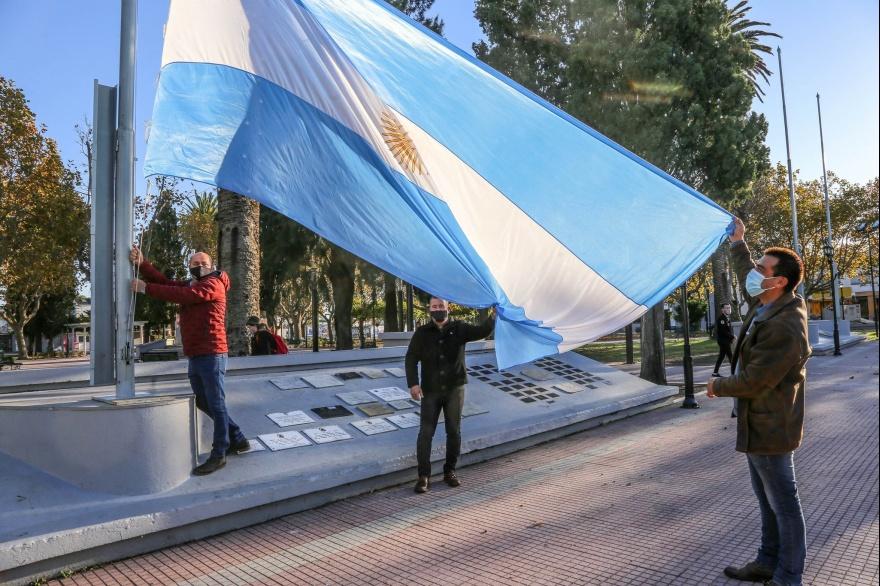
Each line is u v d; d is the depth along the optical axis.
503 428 7.98
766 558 3.86
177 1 5.27
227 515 5.16
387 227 5.72
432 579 4.10
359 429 7.13
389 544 4.79
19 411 5.43
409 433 7.31
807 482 6.15
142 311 44.41
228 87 5.45
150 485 5.05
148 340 49.94
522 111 5.49
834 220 41.47
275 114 5.47
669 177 5.72
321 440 6.64
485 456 7.64
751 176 18.48
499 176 5.82
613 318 6.66
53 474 5.15
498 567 4.27
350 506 5.83
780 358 3.41
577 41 18.75
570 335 6.54
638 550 4.49
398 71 5.45
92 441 5.02
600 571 4.14
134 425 5.04
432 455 6.86
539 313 6.35
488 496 6.04
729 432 8.78
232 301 11.51
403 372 9.48
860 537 4.60
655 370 13.71
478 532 5.00
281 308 45.53
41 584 4.15
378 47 5.39
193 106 5.39
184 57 5.35
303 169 5.52
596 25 18.06
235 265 11.55
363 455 6.43
